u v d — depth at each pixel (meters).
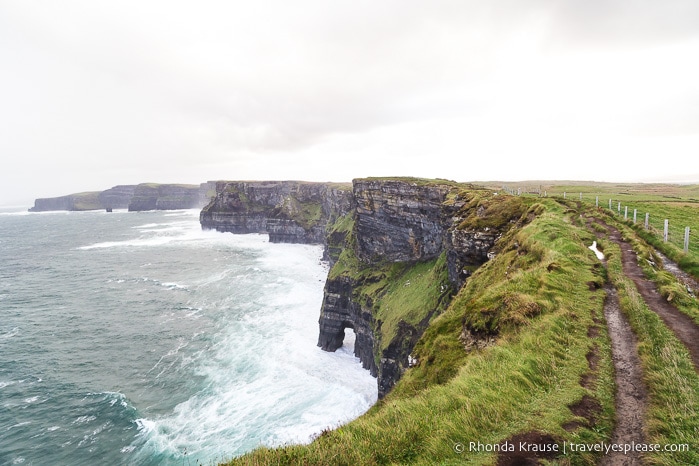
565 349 13.30
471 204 48.81
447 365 18.19
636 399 10.41
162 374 56.06
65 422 44.25
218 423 43.72
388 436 10.32
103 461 37.84
